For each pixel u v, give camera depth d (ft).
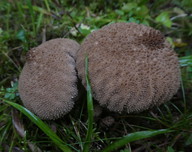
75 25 0.69
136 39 0.41
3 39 0.67
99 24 0.71
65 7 0.80
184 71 0.60
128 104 0.39
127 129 0.50
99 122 0.49
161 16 0.72
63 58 0.45
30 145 0.47
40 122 0.42
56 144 0.44
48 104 0.42
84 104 0.50
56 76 0.43
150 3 0.85
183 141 0.48
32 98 0.42
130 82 0.38
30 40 0.66
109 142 0.47
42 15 0.74
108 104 0.40
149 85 0.38
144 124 0.51
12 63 0.63
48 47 0.46
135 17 0.70
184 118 0.49
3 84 0.59
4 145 0.48
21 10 0.74
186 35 0.74
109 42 0.41
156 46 0.40
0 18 0.76
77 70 0.44
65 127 0.49
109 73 0.39
